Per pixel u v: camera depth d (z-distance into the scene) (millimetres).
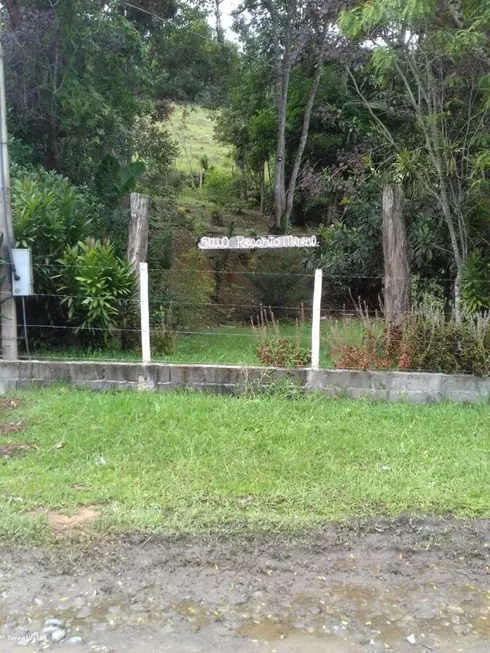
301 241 6586
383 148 11492
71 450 4809
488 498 4129
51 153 12414
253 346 8938
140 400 5867
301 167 18656
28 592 3189
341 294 13523
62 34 11414
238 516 3855
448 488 4258
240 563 3445
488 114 7836
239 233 17484
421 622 3016
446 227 9586
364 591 3246
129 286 7980
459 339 6195
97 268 7699
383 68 7699
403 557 3555
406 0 6000
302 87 18000
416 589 3275
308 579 3332
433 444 5008
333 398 6062
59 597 3156
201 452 4785
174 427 5246
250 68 18578
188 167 25547
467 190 8297
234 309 13992
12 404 5836
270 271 12875
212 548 3566
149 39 17297
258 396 6086
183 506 3977
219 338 10172
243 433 5148
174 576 3330
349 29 6582
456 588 3293
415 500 4082
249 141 21125
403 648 2832
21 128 11766
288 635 2904
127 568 3389
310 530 3750
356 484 4273
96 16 11773
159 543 3604
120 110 13281
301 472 4457
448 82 7453
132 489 4184
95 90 12250
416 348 6227
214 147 29141
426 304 7367
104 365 6305
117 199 12578
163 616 3023
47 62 11750
